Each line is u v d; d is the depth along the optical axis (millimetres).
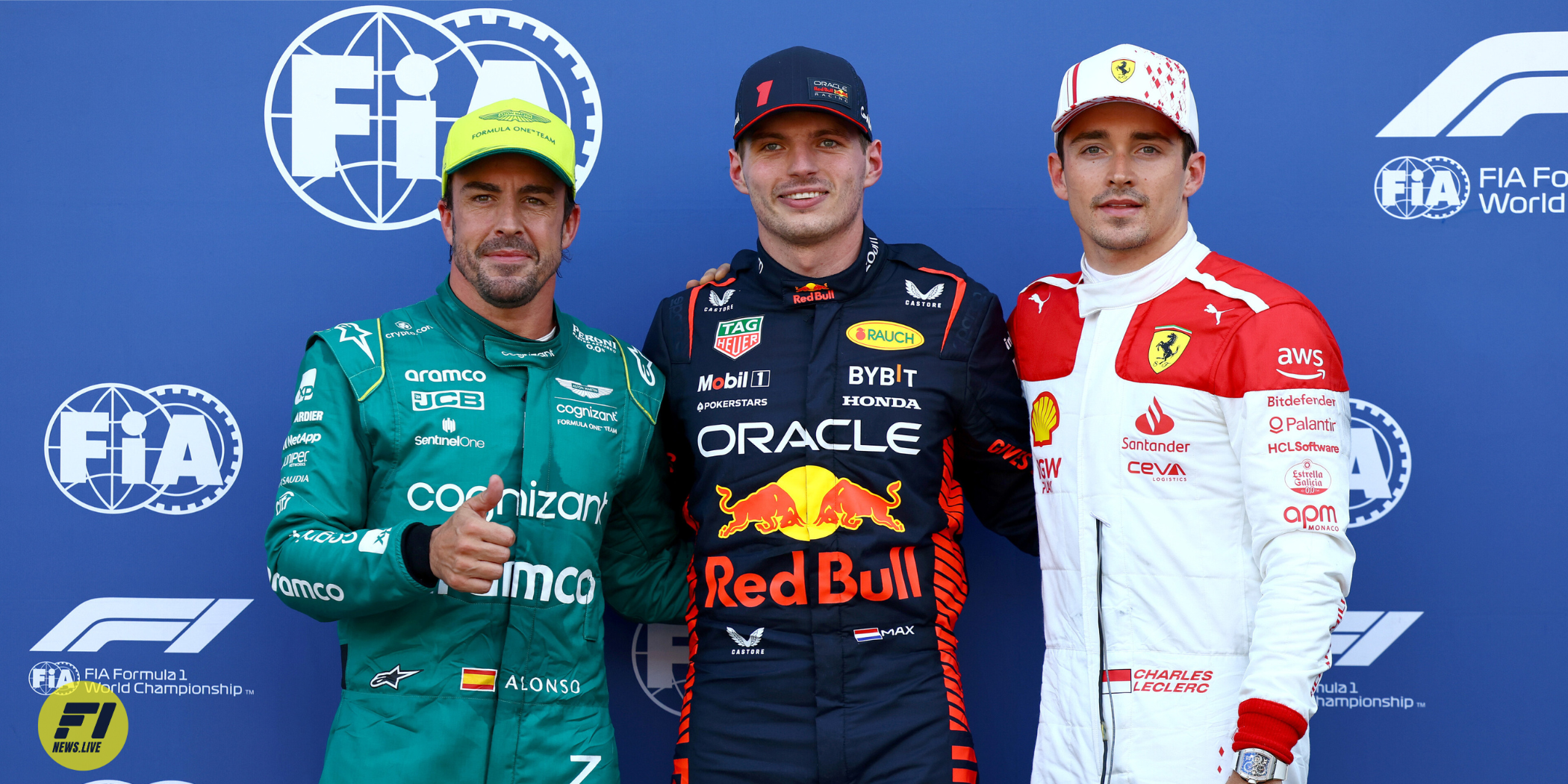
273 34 7973
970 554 7895
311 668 7812
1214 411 5820
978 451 6699
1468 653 7637
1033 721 7789
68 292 7867
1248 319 5738
